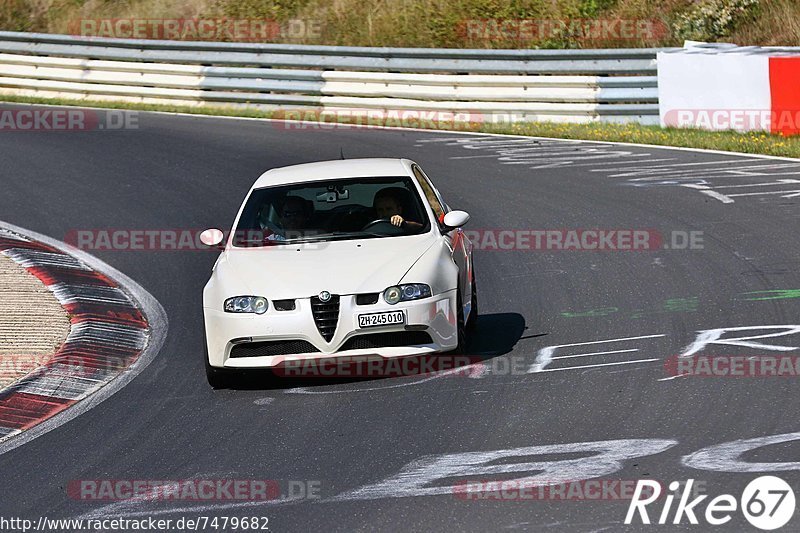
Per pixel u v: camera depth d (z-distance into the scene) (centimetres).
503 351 2978
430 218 3053
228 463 2233
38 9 10144
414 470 2083
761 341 2847
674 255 4012
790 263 3741
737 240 4156
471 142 6731
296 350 2716
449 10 9400
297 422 2477
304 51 7812
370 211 3061
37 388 2911
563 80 7225
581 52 7238
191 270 4322
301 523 1859
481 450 2172
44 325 3522
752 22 8919
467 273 3162
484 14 9325
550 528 1744
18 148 6788
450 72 7569
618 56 7188
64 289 3969
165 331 3550
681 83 6806
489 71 7438
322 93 7744
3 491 2173
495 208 5025
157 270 4338
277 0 9712
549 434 2238
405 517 1841
